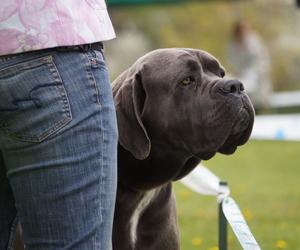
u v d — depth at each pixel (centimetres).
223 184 851
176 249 839
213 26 5556
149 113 788
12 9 526
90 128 530
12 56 525
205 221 1544
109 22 573
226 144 788
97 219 535
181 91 773
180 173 822
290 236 1397
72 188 526
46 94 523
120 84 813
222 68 819
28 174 530
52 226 532
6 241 606
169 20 5606
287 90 5216
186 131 773
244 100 758
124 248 789
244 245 704
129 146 772
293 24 5572
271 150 2752
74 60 534
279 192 1883
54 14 529
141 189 789
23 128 526
